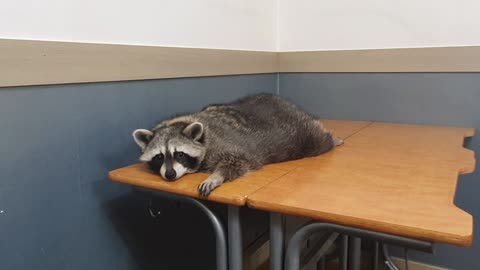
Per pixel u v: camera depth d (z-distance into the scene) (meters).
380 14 2.42
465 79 2.22
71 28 1.46
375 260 2.34
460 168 1.44
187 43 2.02
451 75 2.25
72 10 1.46
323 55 2.61
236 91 2.42
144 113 1.78
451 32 2.24
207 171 1.47
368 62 2.47
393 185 1.25
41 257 1.40
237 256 1.25
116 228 1.67
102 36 1.58
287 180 1.33
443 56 2.25
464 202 2.27
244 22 2.45
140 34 1.75
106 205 1.62
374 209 1.04
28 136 1.33
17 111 1.29
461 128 2.23
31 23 1.33
